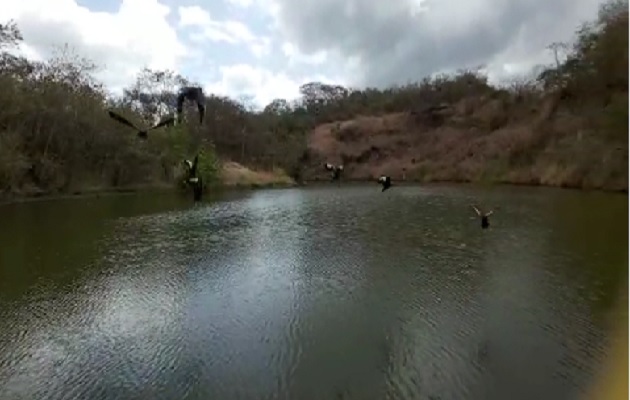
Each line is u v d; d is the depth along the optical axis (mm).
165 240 28125
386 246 25656
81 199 47125
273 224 33500
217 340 14359
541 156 58938
